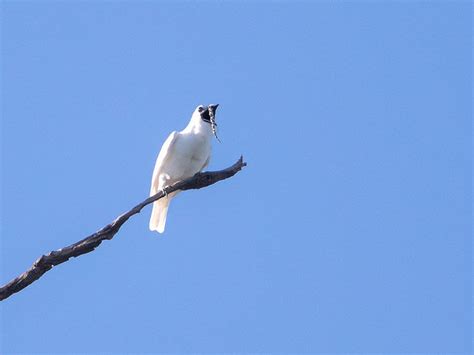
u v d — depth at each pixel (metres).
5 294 10.69
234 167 13.06
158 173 14.54
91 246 10.91
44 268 10.73
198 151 14.48
